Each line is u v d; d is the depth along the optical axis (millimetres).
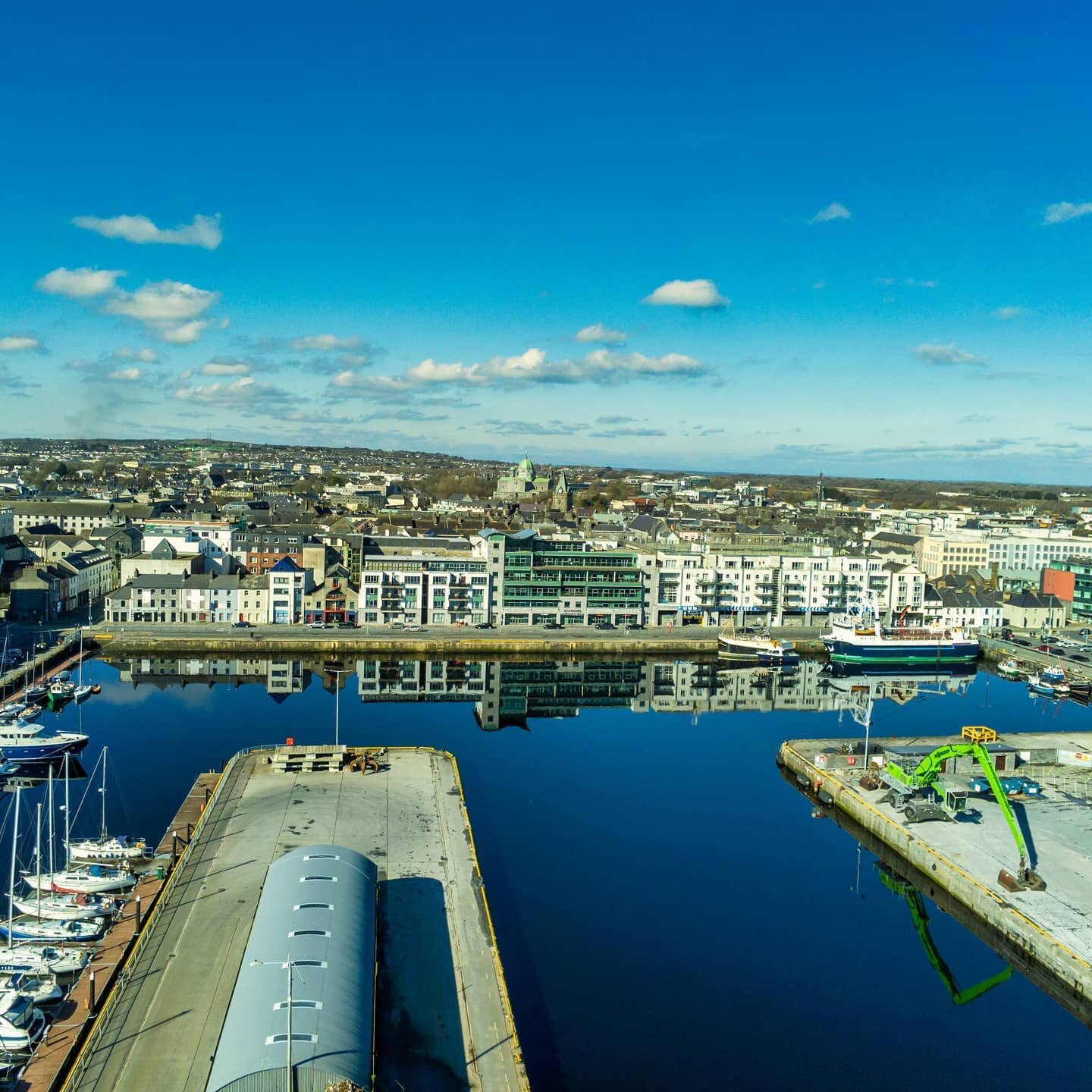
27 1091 68000
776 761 166375
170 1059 69750
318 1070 61156
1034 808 136875
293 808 121250
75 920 95562
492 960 86125
